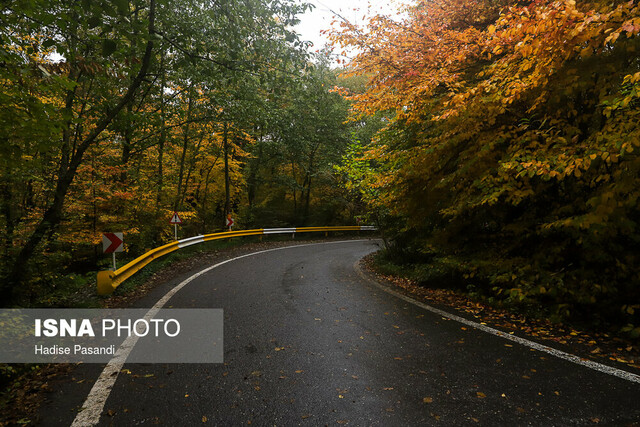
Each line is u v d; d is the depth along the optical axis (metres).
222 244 15.66
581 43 3.40
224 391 2.88
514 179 4.62
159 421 2.48
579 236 4.42
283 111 13.79
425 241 7.75
